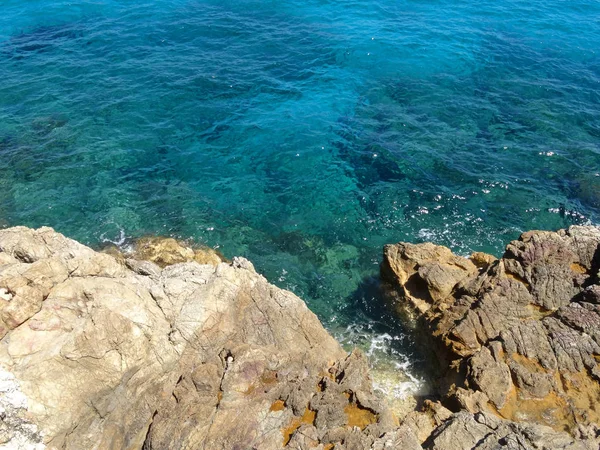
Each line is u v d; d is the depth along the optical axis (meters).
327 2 39.88
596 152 24.47
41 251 13.00
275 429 11.83
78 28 34.66
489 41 34.41
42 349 10.71
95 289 11.95
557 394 13.21
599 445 11.41
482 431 12.02
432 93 29.03
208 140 25.44
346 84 29.88
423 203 22.12
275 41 34.03
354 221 21.52
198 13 37.25
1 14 36.22
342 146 25.16
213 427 11.52
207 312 13.03
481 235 20.80
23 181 22.45
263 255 20.11
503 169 23.64
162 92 28.42
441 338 15.74
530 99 28.47
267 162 24.30
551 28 36.25
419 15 38.06
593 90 29.25
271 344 13.95
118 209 21.55
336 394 12.77
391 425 12.43
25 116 26.14
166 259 18.98
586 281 15.46
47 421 10.18
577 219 21.23
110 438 11.23
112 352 11.21
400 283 18.34
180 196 22.42
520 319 15.20
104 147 24.53
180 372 12.41
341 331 17.59
